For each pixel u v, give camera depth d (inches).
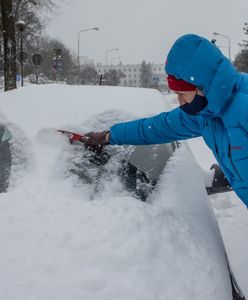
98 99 126.3
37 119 116.3
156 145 114.7
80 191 100.0
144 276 77.1
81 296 72.3
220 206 214.7
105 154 110.6
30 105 122.7
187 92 86.8
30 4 791.7
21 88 137.3
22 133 111.7
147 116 120.5
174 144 120.9
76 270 76.6
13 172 103.3
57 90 131.7
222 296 80.8
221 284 82.9
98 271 76.5
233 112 84.4
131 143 109.0
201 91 86.0
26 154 106.7
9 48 378.9
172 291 77.0
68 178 102.3
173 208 98.0
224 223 193.2
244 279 140.6
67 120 116.0
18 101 126.0
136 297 73.4
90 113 119.2
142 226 86.8
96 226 85.5
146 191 104.3
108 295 73.1
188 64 82.9
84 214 88.6
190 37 83.3
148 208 93.0
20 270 76.5
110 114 120.0
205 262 85.8
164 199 101.1
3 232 84.8
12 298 71.4
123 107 123.4
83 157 108.1
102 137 109.3
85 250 80.5
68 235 83.4
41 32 1358.3
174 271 80.6
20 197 94.0
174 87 87.4
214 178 126.8
